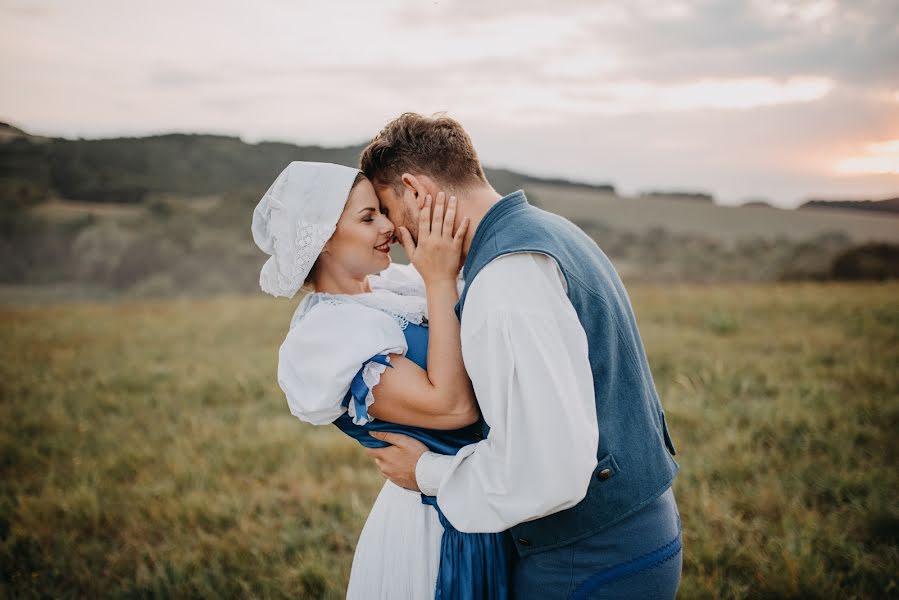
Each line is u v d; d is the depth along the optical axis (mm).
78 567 3334
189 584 3113
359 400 1688
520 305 1496
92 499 3941
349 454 4715
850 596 2709
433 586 1870
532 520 1671
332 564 3295
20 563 3391
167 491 4102
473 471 1587
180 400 6211
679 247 37844
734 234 41000
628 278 30750
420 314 1888
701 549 3080
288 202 1811
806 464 3916
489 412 1547
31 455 4871
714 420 4715
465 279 1654
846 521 3314
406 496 1949
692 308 10391
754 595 2785
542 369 1470
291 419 5582
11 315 13602
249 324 10953
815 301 10336
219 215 38875
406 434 1800
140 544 3600
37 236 35938
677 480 3818
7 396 6566
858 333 7668
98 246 35844
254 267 36875
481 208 1730
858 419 4648
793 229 41344
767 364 6250
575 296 1552
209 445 4969
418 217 1749
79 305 16125
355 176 1823
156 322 11688
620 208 51875
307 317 1772
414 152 1747
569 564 1651
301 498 4023
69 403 6219
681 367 6238
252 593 3062
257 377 6906
